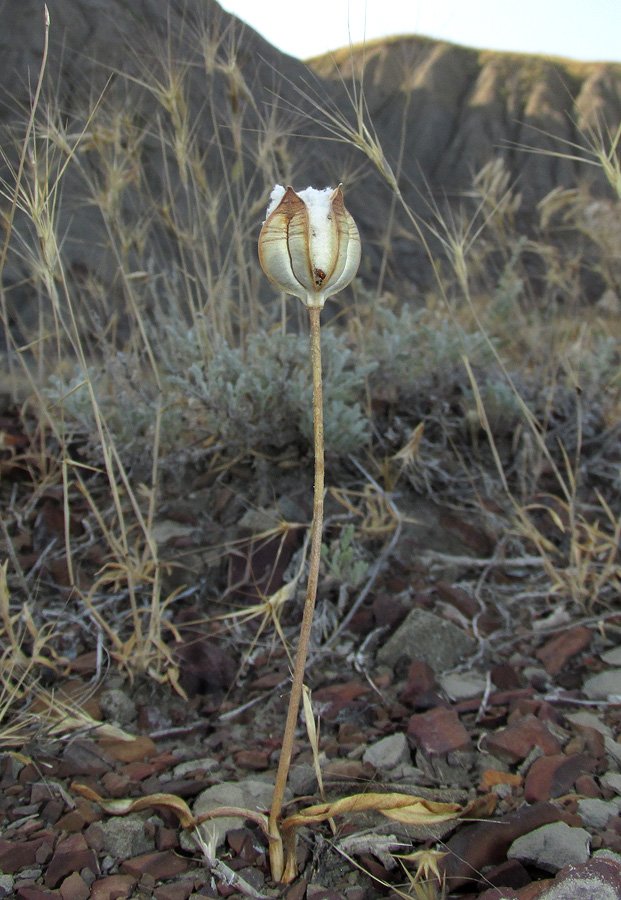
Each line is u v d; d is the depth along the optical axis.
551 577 0.40
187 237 0.47
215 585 0.37
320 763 0.28
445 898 0.22
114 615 0.36
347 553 0.36
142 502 0.42
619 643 0.35
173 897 0.23
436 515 0.43
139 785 0.27
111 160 0.44
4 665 0.31
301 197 0.19
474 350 0.50
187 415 0.44
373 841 0.24
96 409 0.32
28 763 0.28
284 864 0.23
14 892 0.23
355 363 0.51
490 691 0.32
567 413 0.51
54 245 0.30
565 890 0.21
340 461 0.45
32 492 0.44
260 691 0.32
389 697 0.31
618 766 0.27
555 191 0.62
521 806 0.25
